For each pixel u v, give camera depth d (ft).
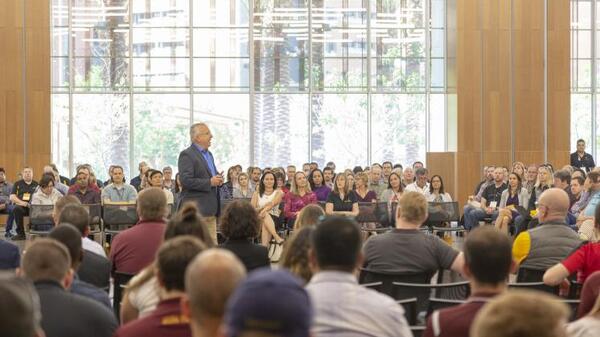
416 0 85.46
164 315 12.41
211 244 18.20
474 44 80.23
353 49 85.46
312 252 13.50
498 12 80.28
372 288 19.61
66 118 82.58
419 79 85.71
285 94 85.10
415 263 22.11
